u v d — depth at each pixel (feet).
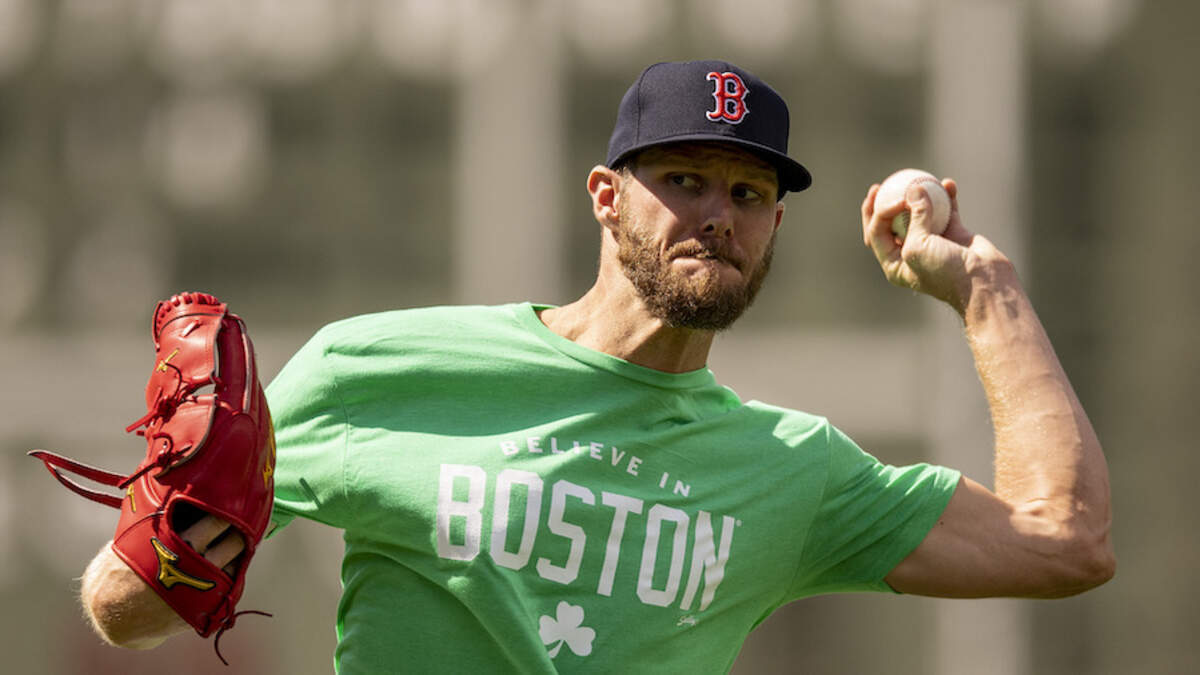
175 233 237.45
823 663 208.85
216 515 31.94
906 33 228.22
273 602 213.87
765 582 36.04
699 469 35.42
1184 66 245.86
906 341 218.18
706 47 230.68
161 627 32.37
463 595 33.19
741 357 218.79
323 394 34.78
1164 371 243.60
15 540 205.36
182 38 229.45
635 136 34.63
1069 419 37.68
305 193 239.30
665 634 34.19
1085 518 37.04
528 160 204.85
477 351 34.99
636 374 35.14
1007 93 206.90
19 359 213.66
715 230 33.88
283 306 238.07
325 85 236.63
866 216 41.22
